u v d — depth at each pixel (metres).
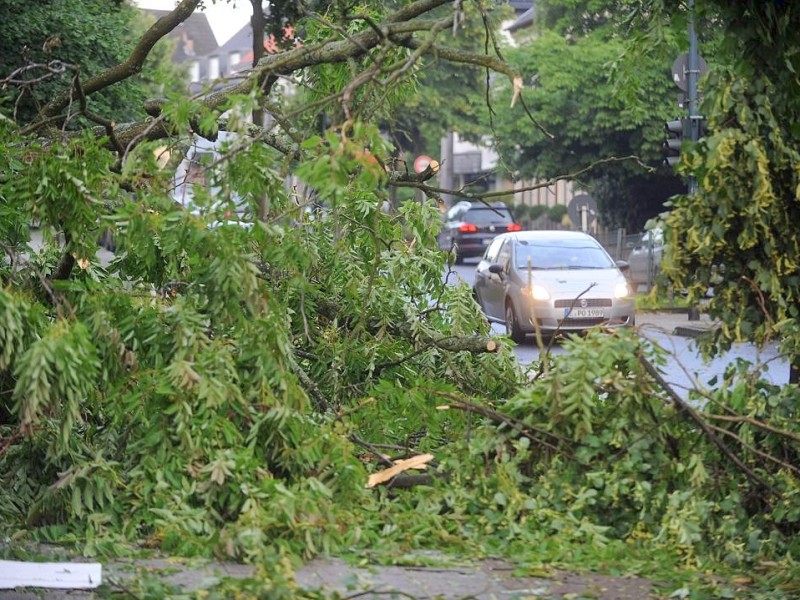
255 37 26.19
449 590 7.91
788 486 9.09
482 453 9.88
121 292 9.91
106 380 9.52
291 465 9.59
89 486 9.13
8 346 8.55
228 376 9.45
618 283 28.95
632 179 61.47
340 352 12.92
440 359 13.66
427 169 13.73
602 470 9.50
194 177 10.48
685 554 9.04
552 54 58.12
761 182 9.22
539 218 84.31
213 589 7.45
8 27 34.44
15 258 10.09
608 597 7.87
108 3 38.62
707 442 9.61
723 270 9.70
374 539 9.16
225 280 9.59
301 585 7.82
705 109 9.61
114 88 36.62
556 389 9.49
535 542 9.08
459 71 79.19
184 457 9.28
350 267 13.53
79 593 7.55
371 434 11.45
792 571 8.48
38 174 10.03
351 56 11.88
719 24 10.68
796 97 9.84
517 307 28.94
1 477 9.79
